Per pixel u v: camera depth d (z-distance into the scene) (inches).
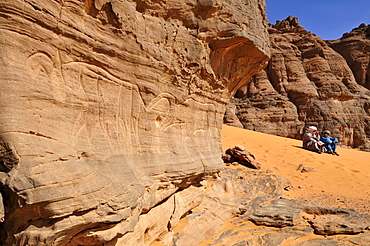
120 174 152.5
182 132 229.1
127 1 167.6
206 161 246.4
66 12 135.1
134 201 149.2
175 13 202.7
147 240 183.8
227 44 238.4
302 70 1379.2
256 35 257.6
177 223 219.5
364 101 1341.0
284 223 264.1
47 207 111.7
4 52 111.9
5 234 111.7
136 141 179.6
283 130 1239.5
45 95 125.6
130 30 166.9
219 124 287.0
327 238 252.7
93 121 152.2
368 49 1507.1
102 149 152.6
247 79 300.5
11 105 111.6
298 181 420.5
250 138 687.1
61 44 134.5
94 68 151.6
